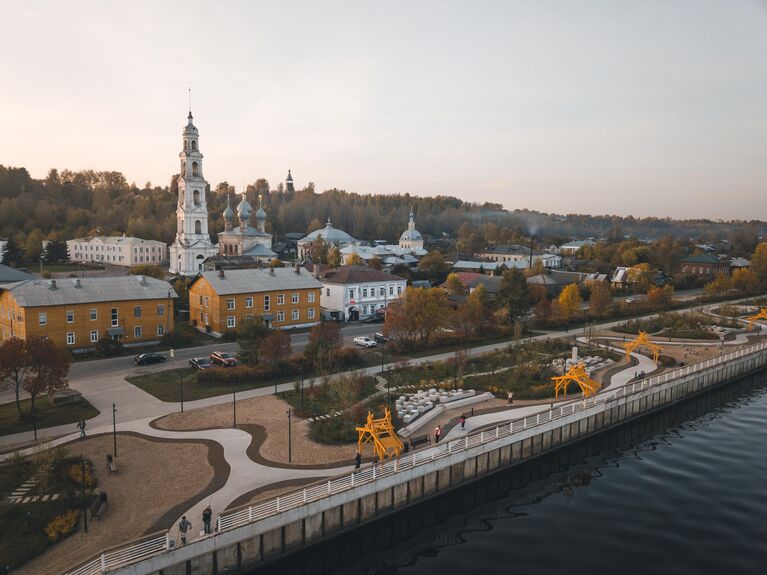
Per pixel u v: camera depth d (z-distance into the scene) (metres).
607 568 36.00
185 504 37.28
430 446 47.16
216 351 79.81
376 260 168.88
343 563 38.38
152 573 31.00
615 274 165.12
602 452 57.22
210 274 93.44
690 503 44.69
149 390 61.56
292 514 36.47
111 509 36.69
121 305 81.25
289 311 97.75
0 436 48.31
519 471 52.34
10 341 50.84
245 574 34.94
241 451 45.75
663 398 69.94
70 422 51.75
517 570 36.06
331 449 46.53
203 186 162.00
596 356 82.19
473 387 65.19
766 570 35.69
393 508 42.50
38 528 34.12
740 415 69.00
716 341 97.19
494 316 99.38
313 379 65.19
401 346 82.44
